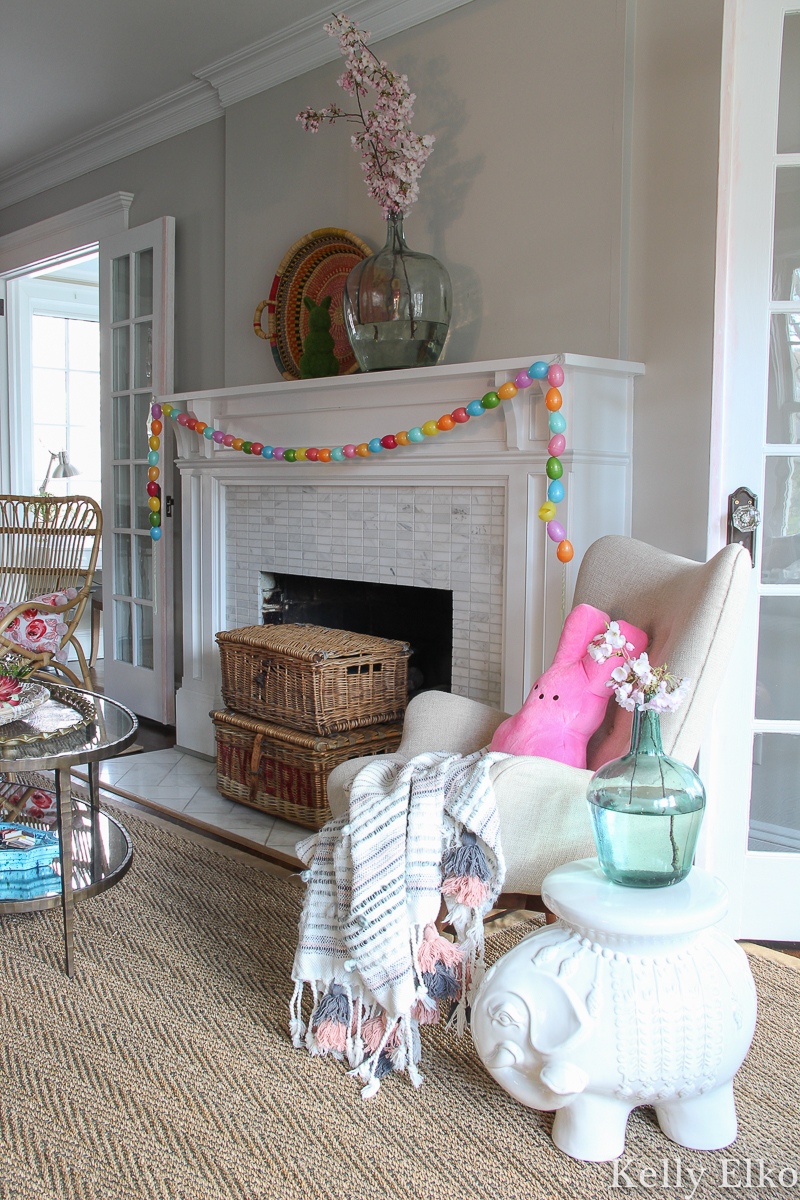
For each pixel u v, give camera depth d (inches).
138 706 168.4
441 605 119.5
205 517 142.3
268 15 124.2
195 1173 56.1
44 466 243.4
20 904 77.0
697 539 95.1
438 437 104.7
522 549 97.2
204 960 82.4
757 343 83.2
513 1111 63.1
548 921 79.0
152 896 95.5
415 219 116.8
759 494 84.4
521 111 104.3
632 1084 55.7
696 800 58.8
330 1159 57.7
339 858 66.9
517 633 98.4
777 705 86.0
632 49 95.8
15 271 205.2
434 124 113.8
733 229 82.6
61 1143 58.5
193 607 146.2
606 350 98.6
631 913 55.2
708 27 90.7
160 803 124.5
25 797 104.7
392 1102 63.6
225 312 147.3
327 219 129.3
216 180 151.3
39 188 193.6
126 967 81.0
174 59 138.4
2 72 143.6
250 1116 61.6
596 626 73.7
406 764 70.8
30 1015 73.1
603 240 98.0
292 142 133.5
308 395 120.2
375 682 114.0
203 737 144.9
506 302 107.3
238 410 132.0
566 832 66.2
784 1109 63.2
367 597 130.2
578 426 92.3
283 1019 73.4
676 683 58.4
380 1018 67.7
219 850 108.2
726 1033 56.4
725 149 80.7
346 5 118.8
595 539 96.5
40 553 156.5
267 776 117.2
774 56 80.4
